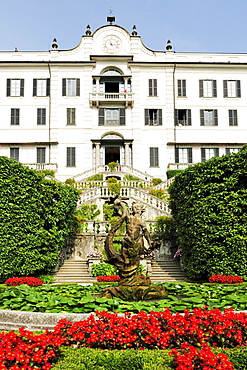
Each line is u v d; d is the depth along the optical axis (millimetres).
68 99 43031
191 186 20938
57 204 22484
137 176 39031
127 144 42438
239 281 17641
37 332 8094
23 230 19953
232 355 6770
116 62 44000
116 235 24688
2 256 18859
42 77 43375
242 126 43500
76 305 9617
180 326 7348
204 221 19562
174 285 13273
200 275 20234
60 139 42281
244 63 43875
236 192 19391
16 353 6211
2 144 41875
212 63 43875
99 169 39031
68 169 41781
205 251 19266
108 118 43219
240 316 7734
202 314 7664
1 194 19234
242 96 43969
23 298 10297
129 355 6797
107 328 7559
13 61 42938
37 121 42531
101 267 21875
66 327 7742
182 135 43062
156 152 42562
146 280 11586
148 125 43000
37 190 21828
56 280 20984
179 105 43562
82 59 44250
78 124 42656
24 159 41844
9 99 42719
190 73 44125
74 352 7047
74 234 24797
